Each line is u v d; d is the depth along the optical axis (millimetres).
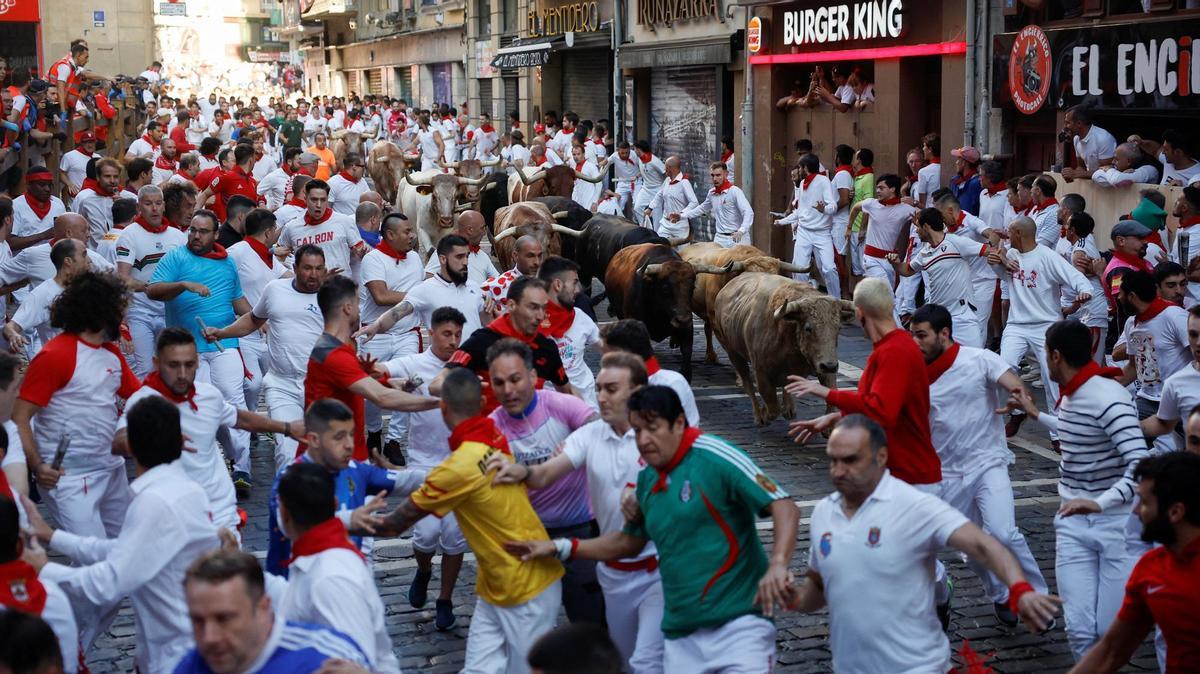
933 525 5090
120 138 29250
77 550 5699
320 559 4871
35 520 5809
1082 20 15273
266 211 10914
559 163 24125
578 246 15984
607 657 3627
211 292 10102
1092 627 6484
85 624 6039
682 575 5309
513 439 6473
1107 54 14562
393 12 46406
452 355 8062
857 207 15891
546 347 7543
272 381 9250
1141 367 8945
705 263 13461
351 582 4812
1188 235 11375
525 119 34688
